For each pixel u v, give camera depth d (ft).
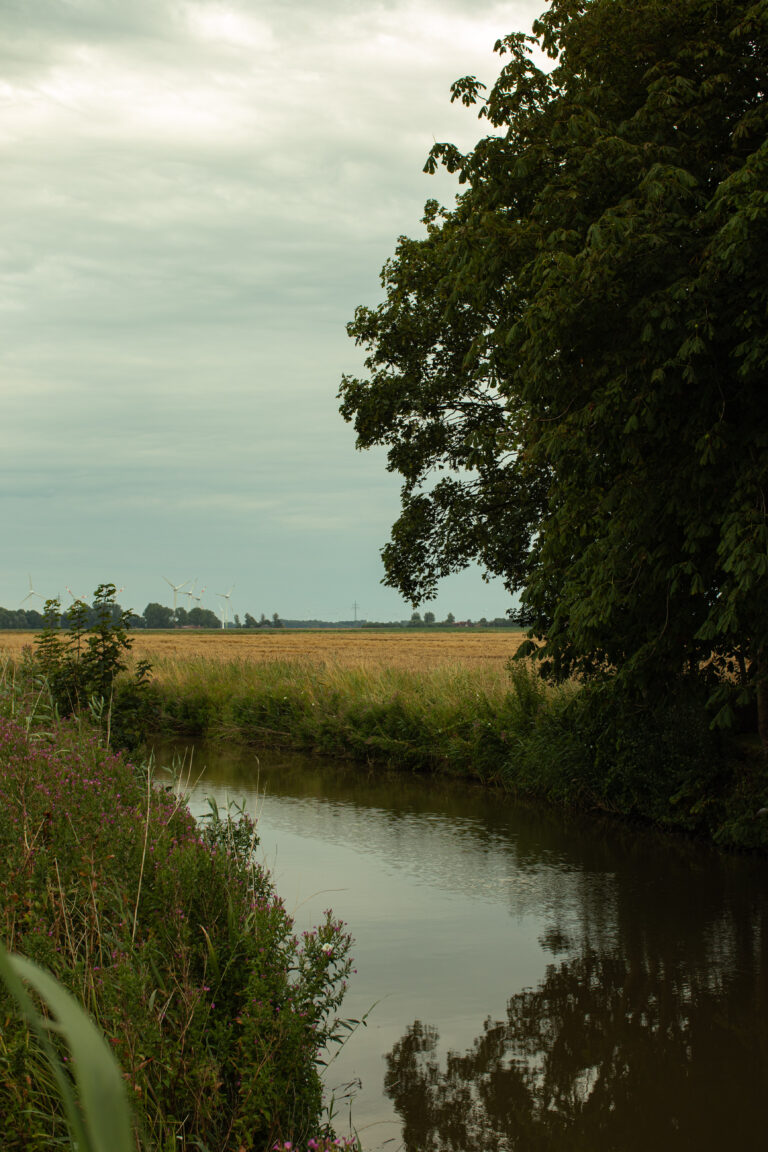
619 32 36.88
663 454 34.50
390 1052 18.93
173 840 18.94
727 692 34.60
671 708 43.52
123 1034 11.70
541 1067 18.44
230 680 88.48
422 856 36.65
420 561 64.64
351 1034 19.75
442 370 62.18
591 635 37.45
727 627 30.99
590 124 35.32
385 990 22.24
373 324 62.69
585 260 30.96
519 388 39.42
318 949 15.07
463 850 37.88
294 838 39.60
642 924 28.02
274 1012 13.92
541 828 42.68
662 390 31.32
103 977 12.82
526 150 38.34
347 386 64.49
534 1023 20.54
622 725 43.34
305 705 75.97
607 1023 20.63
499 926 27.58
